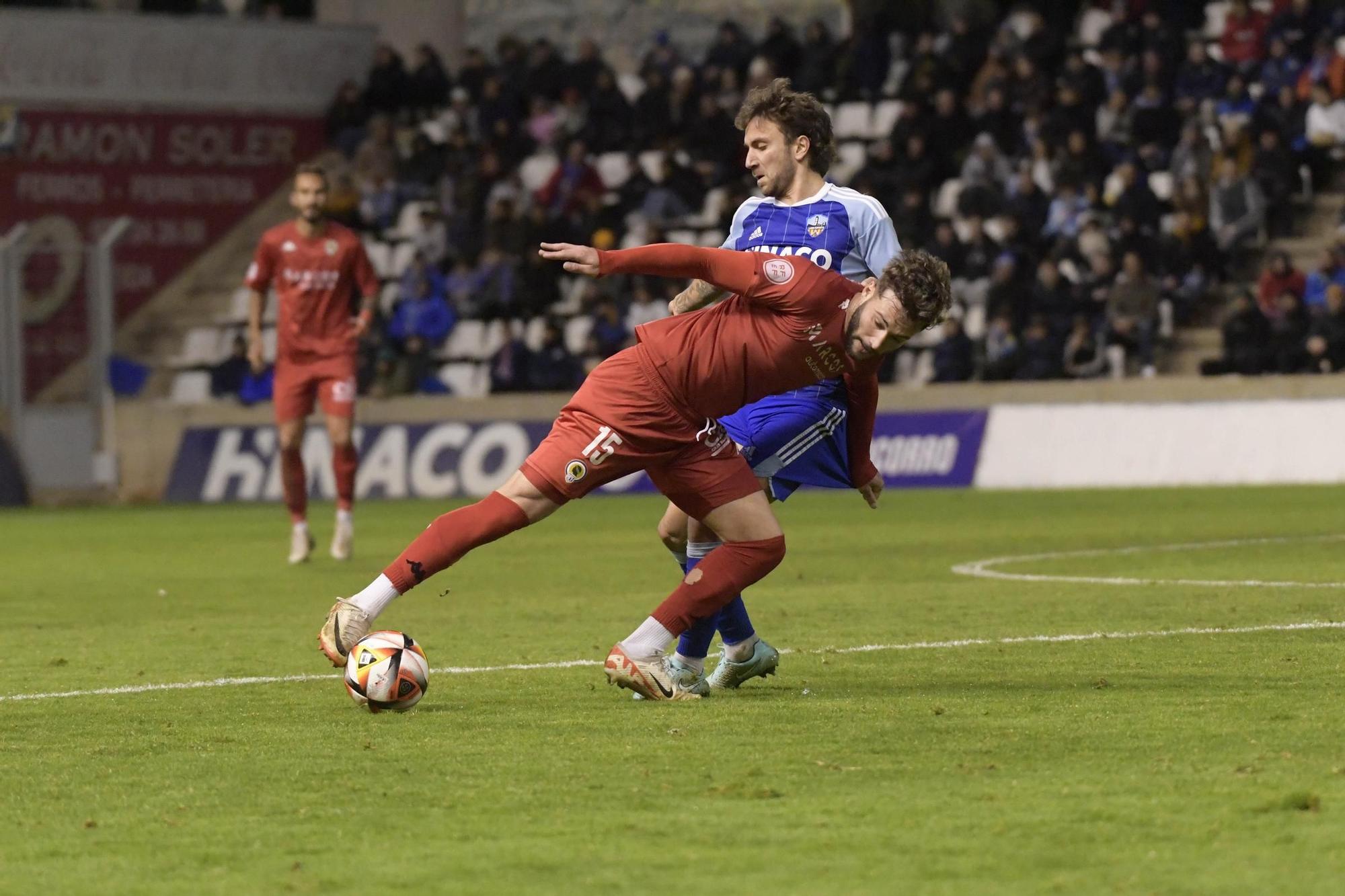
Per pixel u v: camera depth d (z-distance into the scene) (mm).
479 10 73500
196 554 35531
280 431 31641
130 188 66062
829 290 14086
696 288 15570
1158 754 11820
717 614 15164
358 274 31234
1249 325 47750
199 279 67312
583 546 34656
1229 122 53969
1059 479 48750
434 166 64938
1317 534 32125
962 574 26672
